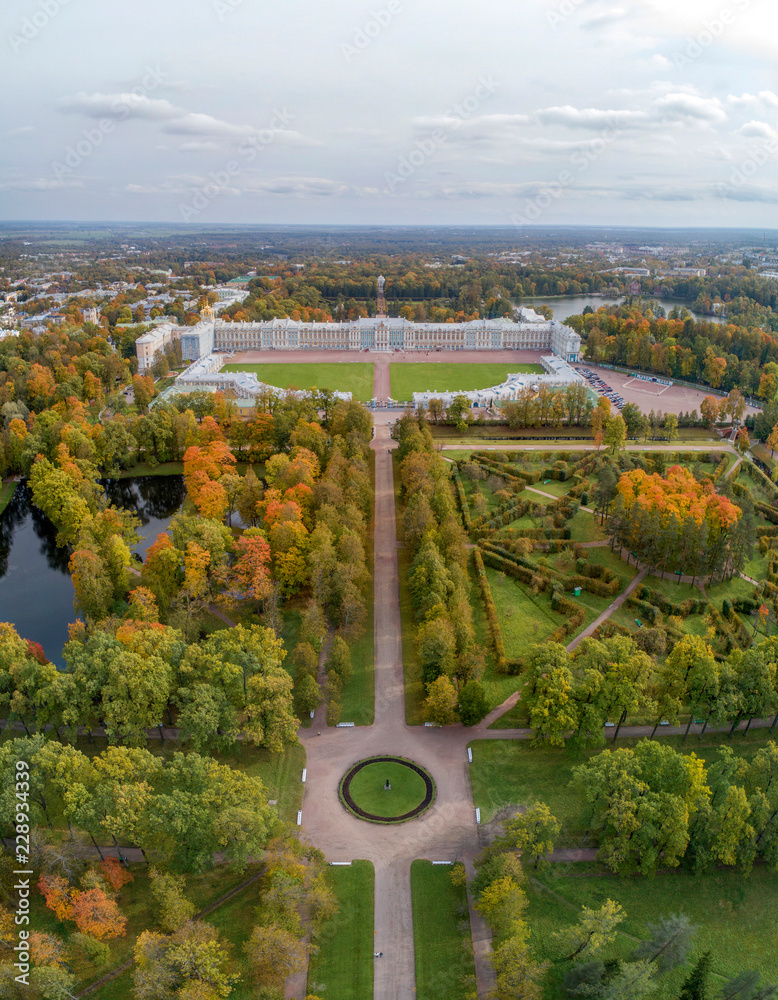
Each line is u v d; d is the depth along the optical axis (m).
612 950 122.56
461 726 176.62
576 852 142.75
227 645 171.75
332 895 130.00
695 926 121.44
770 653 173.25
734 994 110.62
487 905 122.69
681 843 132.25
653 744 143.62
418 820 149.50
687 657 167.12
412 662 199.00
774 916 132.12
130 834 130.38
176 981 111.31
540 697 165.38
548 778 160.75
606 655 169.12
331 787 158.12
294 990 118.00
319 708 181.62
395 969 121.38
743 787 143.00
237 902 132.38
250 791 138.62
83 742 170.62
